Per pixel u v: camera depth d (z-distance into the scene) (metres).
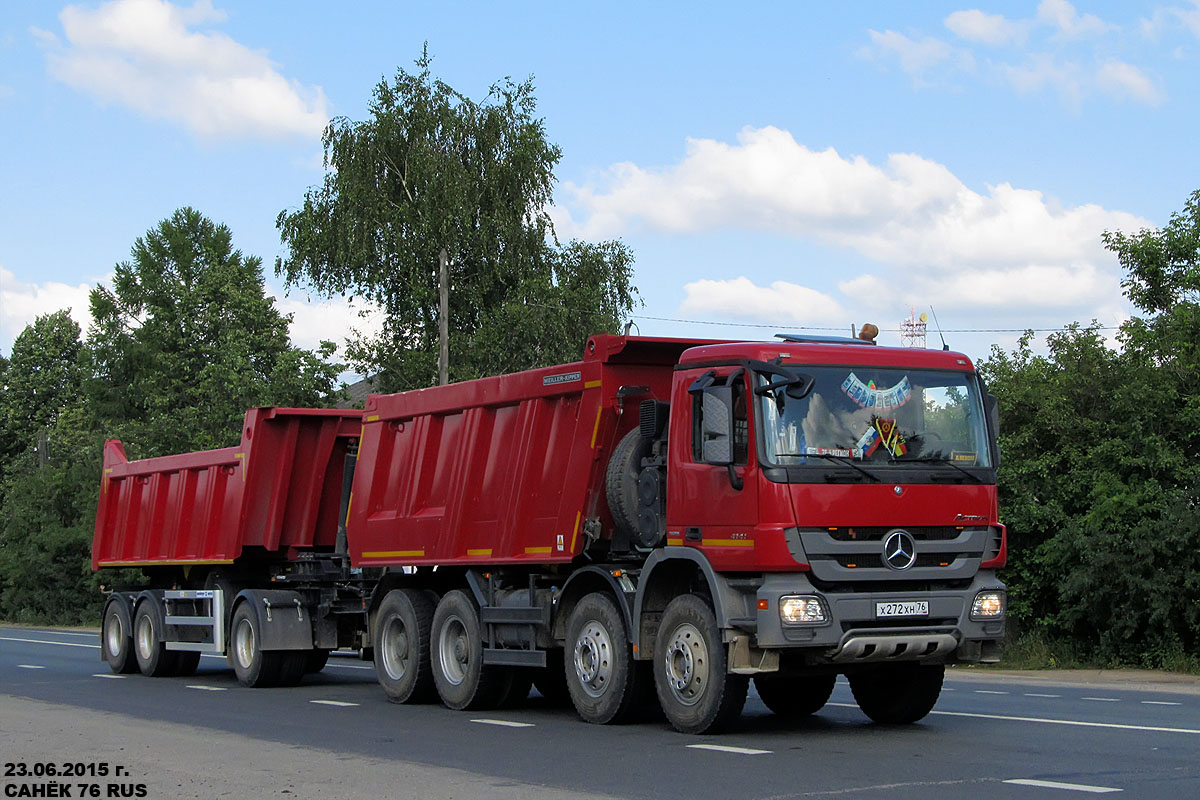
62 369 84.75
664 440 12.34
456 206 42.25
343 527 19.27
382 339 45.25
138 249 79.88
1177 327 22.91
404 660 15.42
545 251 45.41
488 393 14.59
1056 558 21.75
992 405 11.79
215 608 19.09
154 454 48.19
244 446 19.19
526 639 13.62
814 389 11.12
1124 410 22.14
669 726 12.37
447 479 15.20
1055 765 9.50
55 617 47.00
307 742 11.54
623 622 12.34
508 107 44.91
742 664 10.84
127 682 19.34
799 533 10.70
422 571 15.77
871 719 12.76
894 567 10.95
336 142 43.84
